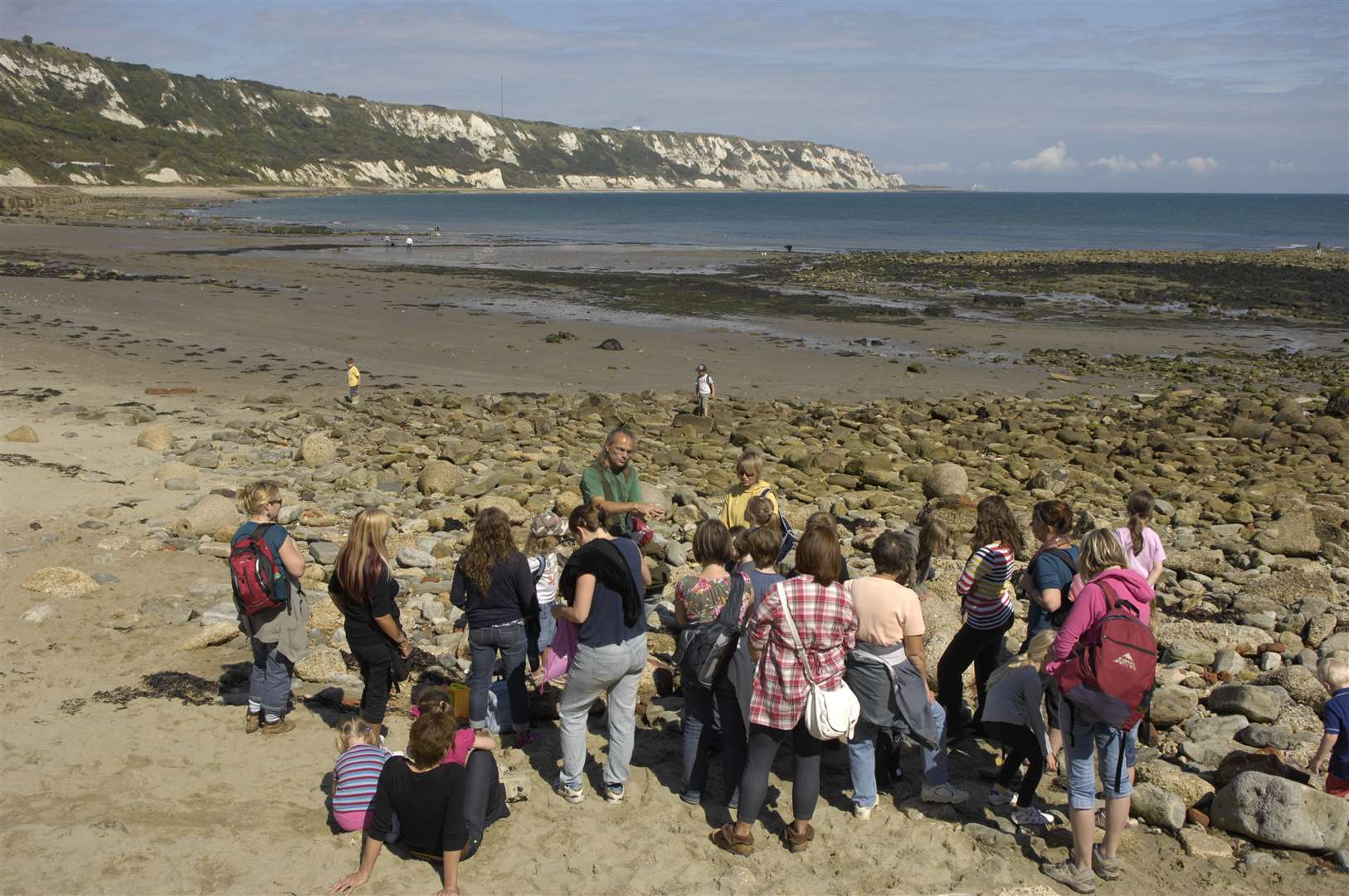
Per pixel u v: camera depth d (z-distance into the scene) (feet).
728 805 19.74
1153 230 386.52
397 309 125.29
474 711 21.74
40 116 551.59
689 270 193.98
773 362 98.32
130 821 18.42
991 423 70.74
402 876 17.39
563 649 21.11
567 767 19.84
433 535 38.17
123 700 23.39
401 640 21.16
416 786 16.90
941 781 20.07
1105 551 17.74
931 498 49.52
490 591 21.36
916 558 22.95
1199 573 37.47
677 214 488.85
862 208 629.51
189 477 45.03
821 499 47.83
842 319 128.06
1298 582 34.78
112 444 51.29
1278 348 112.16
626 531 24.91
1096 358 103.40
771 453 58.75
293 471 48.44
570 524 20.11
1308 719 23.95
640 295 148.56
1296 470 58.13
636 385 86.02
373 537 20.58
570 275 176.35
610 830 19.08
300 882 17.04
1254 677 27.04
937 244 295.48
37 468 44.45
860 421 70.49
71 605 29.12
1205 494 51.08
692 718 19.97
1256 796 18.90
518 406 73.51
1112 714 16.55
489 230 331.98
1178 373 96.07
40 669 24.85
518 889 17.19
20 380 73.31
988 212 571.28
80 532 35.91
